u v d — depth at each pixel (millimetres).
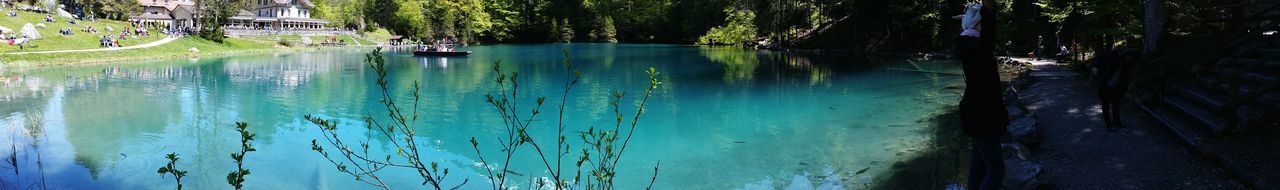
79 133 12758
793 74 27312
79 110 16547
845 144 10711
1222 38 12016
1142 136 8266
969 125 4270
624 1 94875
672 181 8617
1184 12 17484
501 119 14281
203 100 18797
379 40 79750
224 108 16891
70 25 55000
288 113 15883
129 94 20531
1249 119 7535
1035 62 26578
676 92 20109
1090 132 8883
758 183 8445
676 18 89000
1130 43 21938
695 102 17312
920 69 28781
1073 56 25875
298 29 76125
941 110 14453
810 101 17094
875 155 9695
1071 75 17891
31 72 30781
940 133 11328
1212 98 8836
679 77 26547
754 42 66438
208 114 15672
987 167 4324
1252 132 7309
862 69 29562
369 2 90375
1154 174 6562
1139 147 7703
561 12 94500
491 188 8250
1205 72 10586
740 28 70625
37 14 56719
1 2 57344
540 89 21844
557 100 18250
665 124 13367
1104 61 8820
